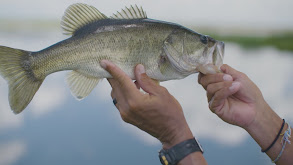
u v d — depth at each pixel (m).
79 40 0.71
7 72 0.69
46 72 0.72
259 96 0.64
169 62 0.73
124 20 0.71
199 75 0.74
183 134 0.59
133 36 0.70
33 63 0.71
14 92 0.69
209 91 0.62
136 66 0.69
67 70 0.72
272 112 0.64
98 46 0.70
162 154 0.58
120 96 0.63
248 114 0.63
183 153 0.57
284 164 0.62
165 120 0.60
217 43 0.75
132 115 0.62
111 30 0.70
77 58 0.71
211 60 0.75
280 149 0.62
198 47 0.74
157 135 0.62
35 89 0.71
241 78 0.65
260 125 0.63
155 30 0.72
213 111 0.64
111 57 0.70
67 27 0.72
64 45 0.71
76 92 0.72
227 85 0.60
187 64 0.74
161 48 0.72
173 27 0.73
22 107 0.70
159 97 0.61
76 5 0.71
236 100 0.65
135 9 0.72
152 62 0.72
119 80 0.62
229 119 0.64
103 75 0.71
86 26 0.71
